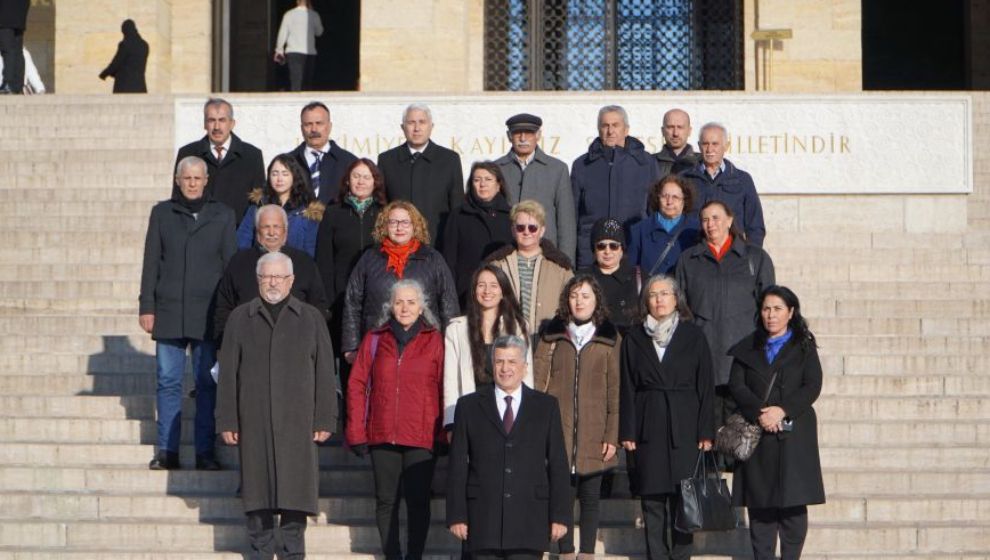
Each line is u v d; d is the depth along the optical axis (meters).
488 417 13.38
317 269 15.21
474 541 13.30
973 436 16.62
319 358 14.30
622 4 32.06
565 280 15.02
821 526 15.06
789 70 29.05
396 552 14.27
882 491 15.80
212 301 15.70
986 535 14.89
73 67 30.06
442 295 14.99
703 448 14.09
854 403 17.03
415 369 14.15
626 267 15.15
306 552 14.88
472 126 24.00
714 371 14.86
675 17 31.91
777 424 13.80
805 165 24.08
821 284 20.42
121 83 28.34
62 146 24.70
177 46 30.98
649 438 14.12
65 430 16.77
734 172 16.50
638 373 14.23
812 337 14.17
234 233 15.92
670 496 14.25
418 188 16.16
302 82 30.25
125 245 21.41
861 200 24.14
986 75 34.28
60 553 14.71
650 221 15.87
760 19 29.08
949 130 24.03
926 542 14.88
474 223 15.48
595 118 24.00
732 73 31.78
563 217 16.16
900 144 24.06
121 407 17.16
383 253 15.02
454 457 13.41
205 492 15.75
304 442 14.12
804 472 13.84
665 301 14.19
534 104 24.03
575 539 14.89
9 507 15.55
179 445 16.33
